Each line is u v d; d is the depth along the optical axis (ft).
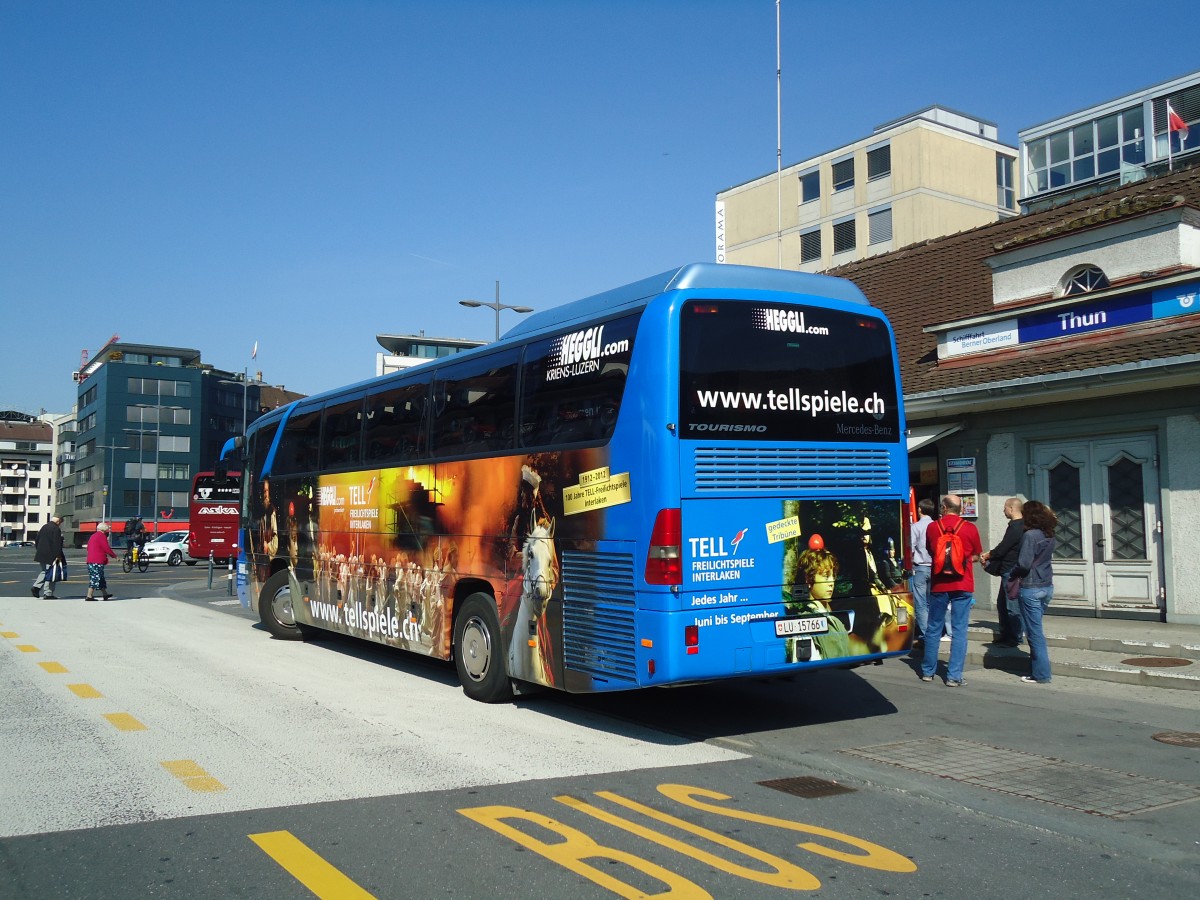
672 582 23.30
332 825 17.88
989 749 23.88
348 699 30.66
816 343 26.21
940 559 32.81
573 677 26.05
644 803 19.43
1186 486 41.19
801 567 25.20
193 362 388.98
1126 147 141.79
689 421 23.89
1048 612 46.42
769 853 16.62
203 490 141.28
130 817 18.33
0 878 15.33
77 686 32.40
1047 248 48.11
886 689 32.27
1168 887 15.24
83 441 395.75
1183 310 41.57
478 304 104.06
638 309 24.99
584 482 25.99
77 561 198.39
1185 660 33.83
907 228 178.60
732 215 208.13
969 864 16.20
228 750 23.57
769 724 27.14
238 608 64.44
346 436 40.16
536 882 15.20
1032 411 46.91
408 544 34.78
